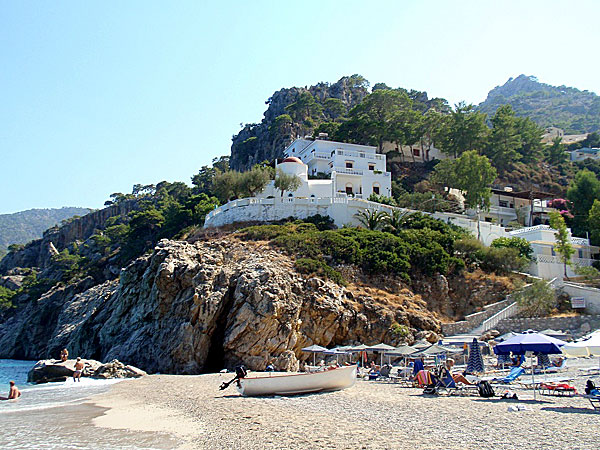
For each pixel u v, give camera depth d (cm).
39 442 1859
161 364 4644
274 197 7394
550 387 2436
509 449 1431
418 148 11981
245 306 4600
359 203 7144
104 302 6731
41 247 16988
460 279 5912
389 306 5172
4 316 11794
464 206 9119
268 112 17825
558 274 6381
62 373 4412
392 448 1500
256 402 2619
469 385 2812
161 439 1833
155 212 10888
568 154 14400
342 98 17762
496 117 12294
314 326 4838
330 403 2489
